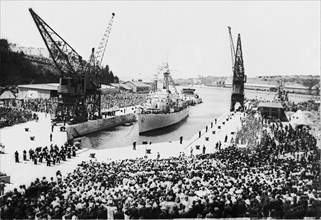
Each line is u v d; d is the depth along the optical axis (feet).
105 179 108.68
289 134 212.84
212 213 79.46
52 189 95.55
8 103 349.41
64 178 118.93
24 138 222.07
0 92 380.78
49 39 285.43
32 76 452.35
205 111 502.79
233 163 136.77
